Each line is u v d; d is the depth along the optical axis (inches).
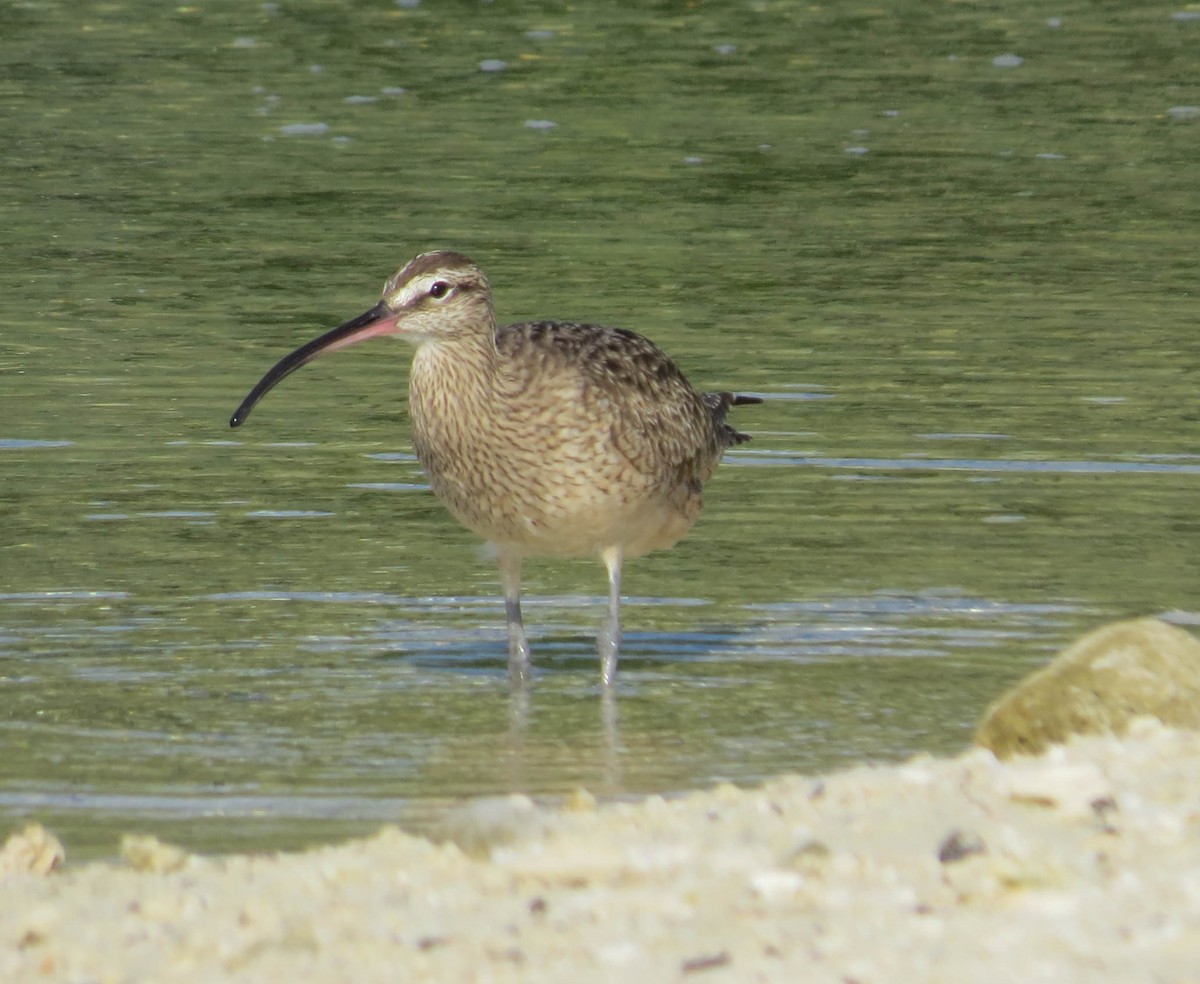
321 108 1081.4
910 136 1039.0
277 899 327.9
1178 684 425.7
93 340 759.7
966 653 510.3
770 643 521.0
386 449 667.4
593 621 545.3
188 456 653.9
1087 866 323.9
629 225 906.7
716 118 1065.5
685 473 530.6
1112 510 606.9
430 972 290.8
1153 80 1131.9
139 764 441.4
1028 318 785.6
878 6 1275.8
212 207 931.3
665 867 332.8
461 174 979.3
